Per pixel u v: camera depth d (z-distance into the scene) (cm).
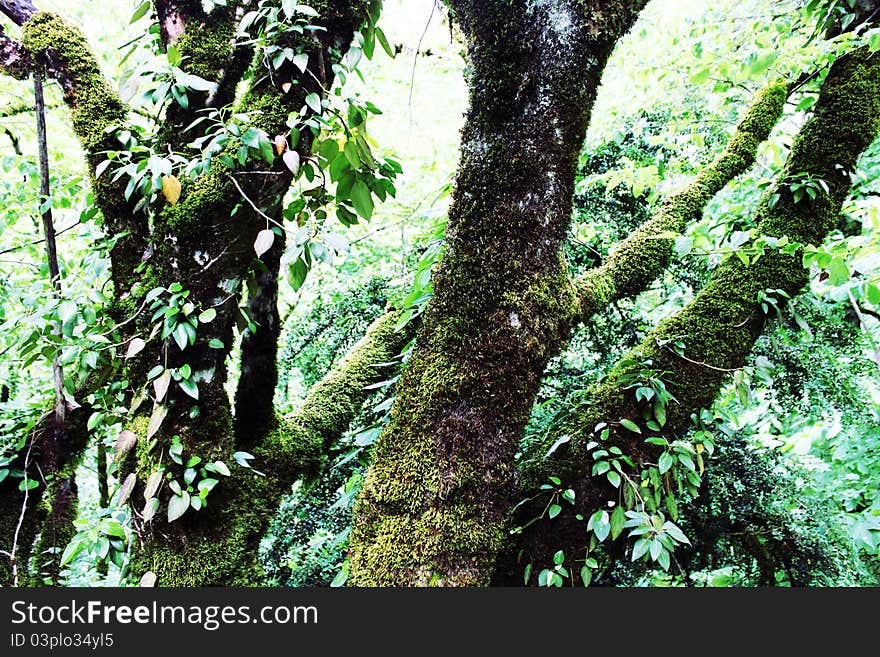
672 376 175
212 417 164
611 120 361
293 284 155
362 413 266
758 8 320
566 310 155
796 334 258
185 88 159
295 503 294
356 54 160
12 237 310
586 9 143
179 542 160
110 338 163
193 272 156
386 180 175
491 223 148
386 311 279
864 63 198
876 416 299
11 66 171
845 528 282
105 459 230
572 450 173
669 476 166
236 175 152
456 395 144
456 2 152
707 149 338
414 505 141
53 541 206
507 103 146
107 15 390
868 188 284
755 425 335
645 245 203
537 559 164
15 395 283
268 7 153
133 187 151
